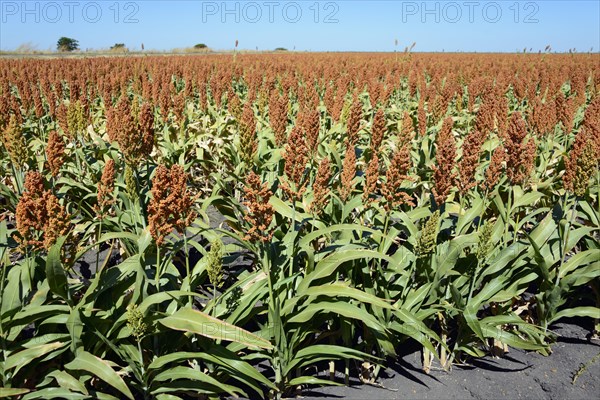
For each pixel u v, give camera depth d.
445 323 5.06
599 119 7.57
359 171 9.60
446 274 4.49
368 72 22.02
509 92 19.73
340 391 4.52
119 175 7.09
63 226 3.62
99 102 16.22
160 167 3.75
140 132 5.77
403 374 4.75
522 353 5.09
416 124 12.41
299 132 4.37
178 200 3.88
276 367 4.28
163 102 9.85
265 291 4.31
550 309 5.08
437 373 4.77
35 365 3.84
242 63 33.19
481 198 5.89
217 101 13.01
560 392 4.50
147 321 3.80
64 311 3.89
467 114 13.20
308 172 7.04
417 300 4.71
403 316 4.27
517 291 5.09
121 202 6.71
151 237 4.04
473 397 4.45
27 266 3.94
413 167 8.74
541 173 8.16
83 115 8.11
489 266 4.94
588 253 4.96
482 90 15.83
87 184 7.18
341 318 4.60
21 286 4.05
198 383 3.99
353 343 5.03
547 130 8.63
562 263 4.98
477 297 5.02
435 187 4.78
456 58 46.84
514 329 5.21
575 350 5.12
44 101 14.85
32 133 10.48
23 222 3.54
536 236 5.24
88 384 4.14
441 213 6.15
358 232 5.20
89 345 3.98
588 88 21.50
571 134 10.28
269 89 13.28
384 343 4.28
